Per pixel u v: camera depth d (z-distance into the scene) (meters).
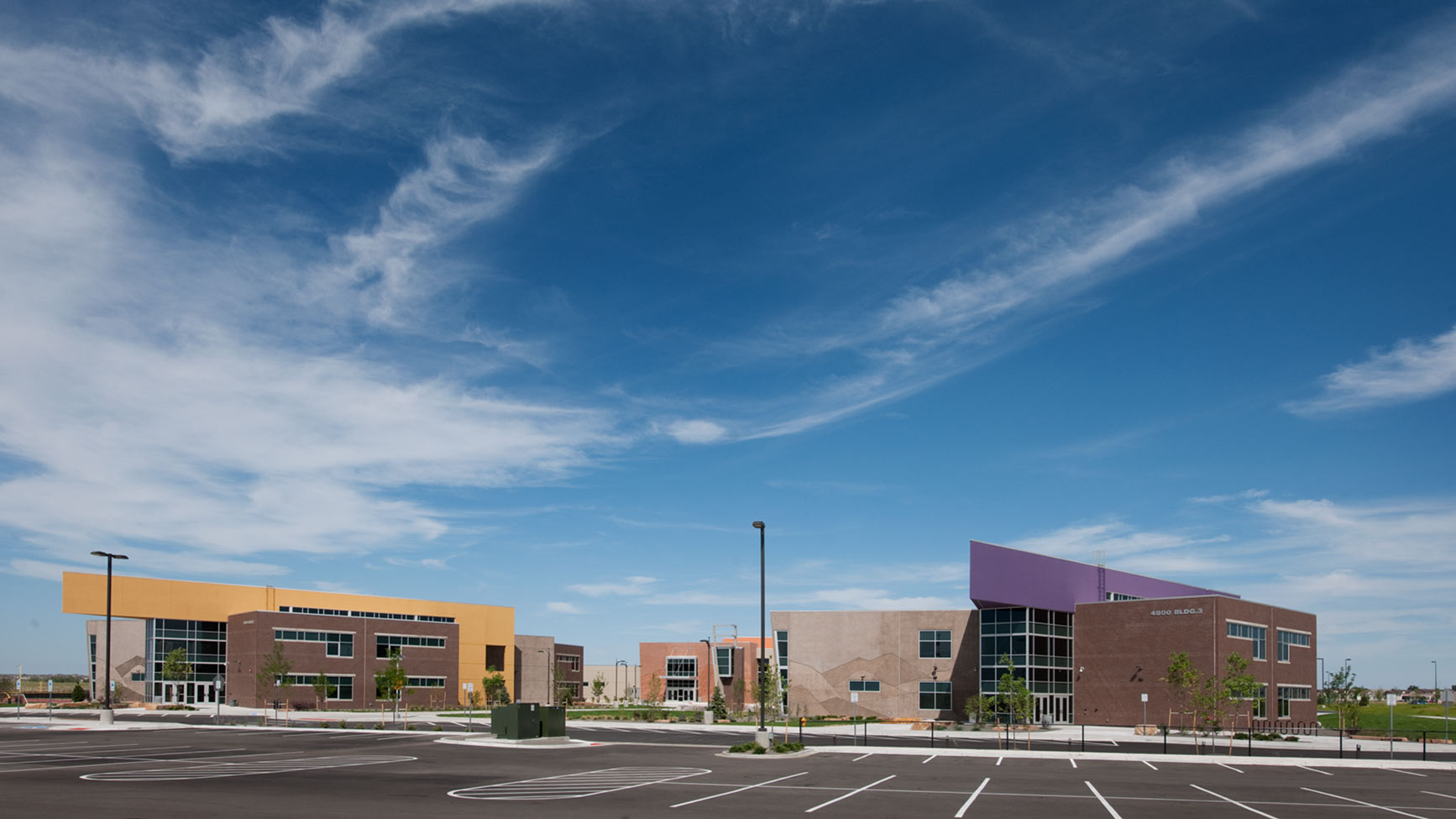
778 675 80.94
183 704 85.06
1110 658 68.56
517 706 43.16
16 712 69.19
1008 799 25.39
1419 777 33.25
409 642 96.38
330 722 63.06
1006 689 61.97
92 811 20.34
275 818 19.72
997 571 69.75
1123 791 27.50
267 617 85.94
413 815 20.48
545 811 21.58
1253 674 66.81
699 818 20.86
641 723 68.06
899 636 80.56
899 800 24.83
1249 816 22.77
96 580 85.56
